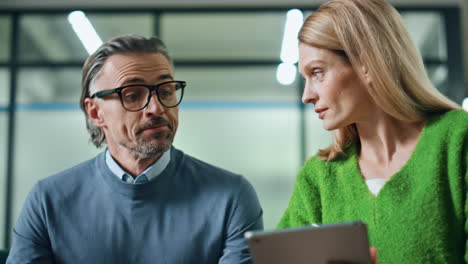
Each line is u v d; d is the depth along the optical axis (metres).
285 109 4.27
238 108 4.29
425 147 1.01
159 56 1.30
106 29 4.48
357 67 1.02
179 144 4.25
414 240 0.96
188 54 4.39
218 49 4.39
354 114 1.05
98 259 1.24
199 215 1.27
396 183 1.01
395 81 1.02
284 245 0.84
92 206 1.28
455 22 4.34
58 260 1.26
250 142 4.24
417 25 4.39
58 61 4.43
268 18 4.43
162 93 1.27
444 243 0.94
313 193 1.18
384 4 1.06
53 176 1.35
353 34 1.02
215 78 4.35
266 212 4.14
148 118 1.24
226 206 1.28
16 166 4.29
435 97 1.05
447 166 0.98
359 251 0.84
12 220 4.23
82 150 4.31
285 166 4.20
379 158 1.10
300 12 4.39
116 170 1.30
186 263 1.23
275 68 4.35
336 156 1.16
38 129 4.34
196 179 1.33
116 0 4.46
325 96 1.05
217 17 4.46
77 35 4.47
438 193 0.96
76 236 1.26
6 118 4.37
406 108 1.02
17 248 1.26
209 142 4.24
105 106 1.28
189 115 4.28
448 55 4.32
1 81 4.41
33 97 4.38
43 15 4.50
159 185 1.28
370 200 1.04
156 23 4.46
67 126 4.34
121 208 1.27
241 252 1.24
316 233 0.83
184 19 4.47
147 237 1.25
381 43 1.02
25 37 4.48
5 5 4.46
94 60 1.32
